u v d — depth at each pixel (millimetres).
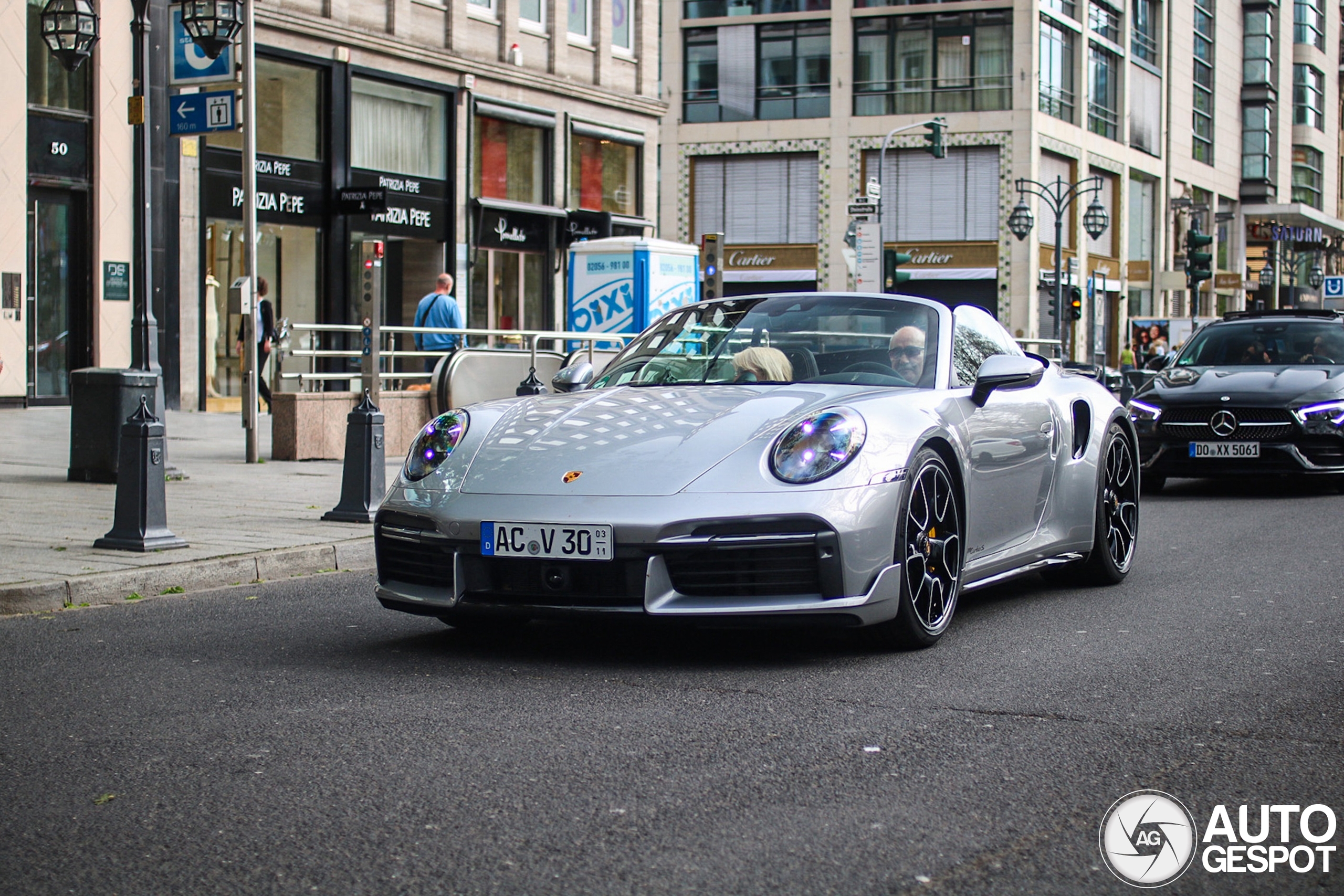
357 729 3928
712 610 4441
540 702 4234
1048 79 41344
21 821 3143
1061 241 41094
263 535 7699
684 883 2746
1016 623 5598
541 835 3025
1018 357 5605
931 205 40656
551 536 4504
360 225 22266
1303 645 5145
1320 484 12031
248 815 3168
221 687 4473
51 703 4266
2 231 17141
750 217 42125
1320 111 70438
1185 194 54812
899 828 3070
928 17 40438
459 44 23844
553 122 25844
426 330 13242
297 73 21219
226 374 20250
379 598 4988
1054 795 3316
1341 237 73750
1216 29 58312
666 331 6031
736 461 4605
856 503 4570
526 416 5176
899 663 4785
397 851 2928
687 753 3658
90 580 6188
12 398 17328
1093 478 6395
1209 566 7242
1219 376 11141
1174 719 4027
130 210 18609
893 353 5551
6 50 17109
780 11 41500
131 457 7078
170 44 11883
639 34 27969
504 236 24875
